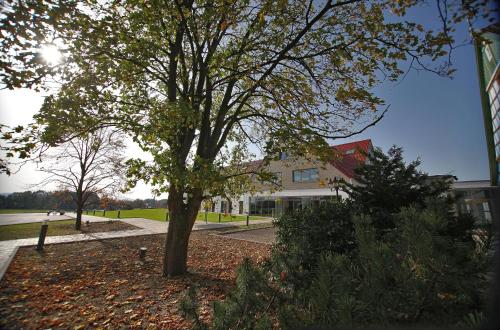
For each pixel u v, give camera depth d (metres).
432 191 5.01
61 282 6.81
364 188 5.57
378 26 5.19
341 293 1.97
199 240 14.30
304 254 2.66
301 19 6.50
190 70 8.12
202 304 5.51
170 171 5.50
